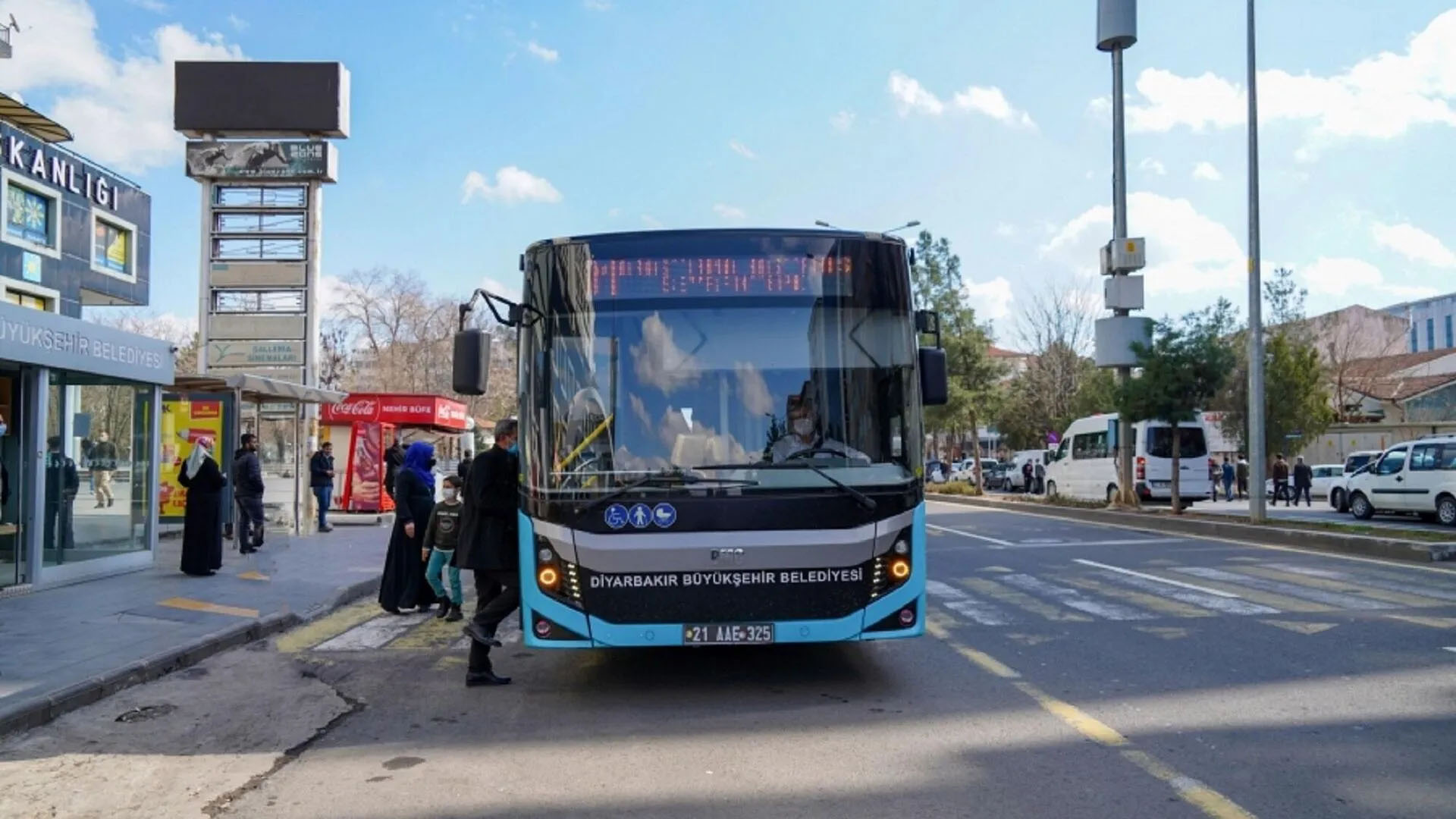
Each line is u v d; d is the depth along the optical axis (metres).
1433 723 6.21
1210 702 6.79
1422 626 9.36
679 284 7.06
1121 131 24.97
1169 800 4.96
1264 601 10.92
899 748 5.91
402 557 11.21
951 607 10.91
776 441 6.82
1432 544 14.84
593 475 6.75
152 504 14.29
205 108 26.48
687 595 6.69
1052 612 10.54
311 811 5.10
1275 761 5.54
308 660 8.84
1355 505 23.89
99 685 7.44
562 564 6.75
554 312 7.05
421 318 54.66
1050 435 42.09
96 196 21.17
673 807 5.04
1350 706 6.62
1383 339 66.56
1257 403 20.20
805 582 6.72
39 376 11.80
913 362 7.16
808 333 7.03
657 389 6.90
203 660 8.85
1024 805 4.95
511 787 5.39
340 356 53.34
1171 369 22.52
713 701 7.10
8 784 5.56
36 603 11.06
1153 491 27.31
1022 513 27.77
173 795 5.37
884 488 6.81
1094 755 5.71
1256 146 20.48
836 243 7.18
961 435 60.56
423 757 5.97
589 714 6.85
